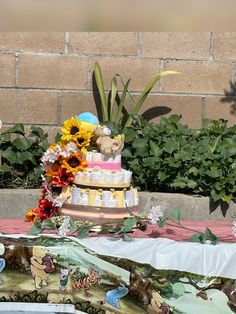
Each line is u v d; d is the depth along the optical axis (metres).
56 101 5.83
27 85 5.81
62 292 3.89
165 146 5.31
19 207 5.07
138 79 5.84
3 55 5.79
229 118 5.87
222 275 3.88
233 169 5.16
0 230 4.31
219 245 3.93
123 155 5.38
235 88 5.89
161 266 3.85
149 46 5.84
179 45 5.85
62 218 4.18
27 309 3.89
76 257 3.89
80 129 4.28
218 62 5.88
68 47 5.81
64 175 4.28
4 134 5.58
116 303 3.89
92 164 4.27
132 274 3.88
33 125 5.81
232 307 3.89
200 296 3.89
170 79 5.86
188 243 3.94
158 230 4.38
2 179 5.53
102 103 5.74
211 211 5.10
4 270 3.89
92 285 3.89
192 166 5.29
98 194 4.21
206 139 5.45
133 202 4.32
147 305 3.88
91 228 4.14
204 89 5.88
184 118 5.89
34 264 3.88
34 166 5.55
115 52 5.83
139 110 5.87
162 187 5.40
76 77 5.83
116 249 3.91
